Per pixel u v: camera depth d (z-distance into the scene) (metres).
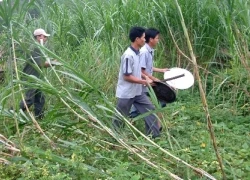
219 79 9.56
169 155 5.90
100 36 10.77
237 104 8.93
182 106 8.64
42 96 8.02
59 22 10.70
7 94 6.40
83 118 6.16
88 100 6.33
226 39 9.99
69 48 10.40
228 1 6.21
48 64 7.11
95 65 9.71
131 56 7.41
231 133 7.38
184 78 7.72
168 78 7.55
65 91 6.60
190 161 6.04
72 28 11.10
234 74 9.09
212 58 10.10
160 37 10.35
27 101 7.75
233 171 5.73
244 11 6.75
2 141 6.03
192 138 7.10
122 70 7.46
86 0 11.79
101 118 6.35
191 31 10.11
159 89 7.57
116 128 6.48
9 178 5.43
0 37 7.90
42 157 5.77
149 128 7.47
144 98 7.55
